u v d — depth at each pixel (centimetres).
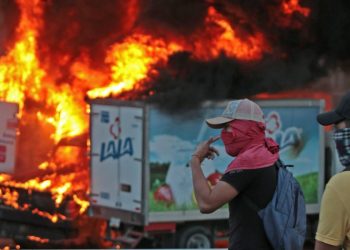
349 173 568
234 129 675
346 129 584
